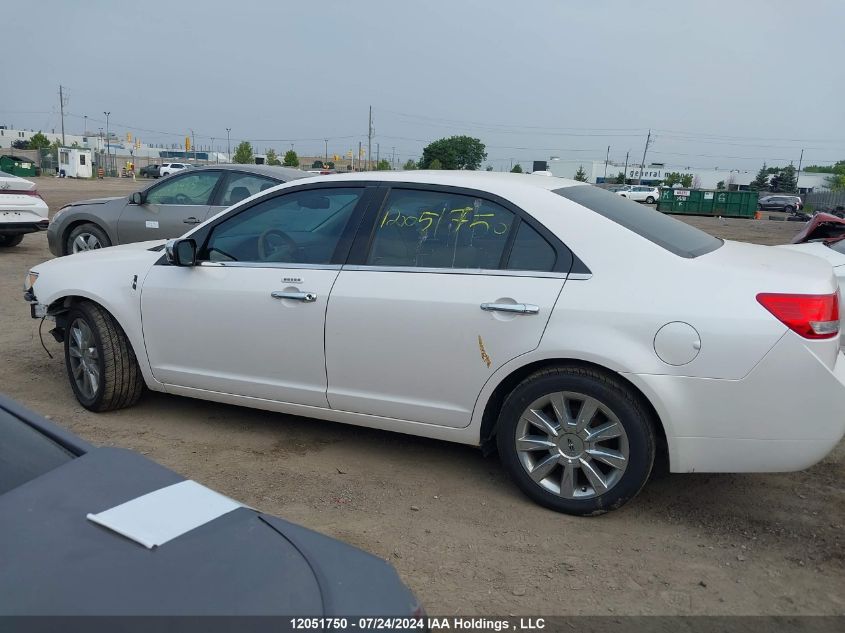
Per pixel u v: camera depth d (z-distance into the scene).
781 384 3.25
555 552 3.35
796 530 3.61
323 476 4.09
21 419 2.35
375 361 3.94
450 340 3.74
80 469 2.10
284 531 1.93
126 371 4.83
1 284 9.34
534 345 3.56
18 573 1.66
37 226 12.14
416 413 3.93
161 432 4.67
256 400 4.40
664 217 4.23
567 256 3.61
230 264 4.37
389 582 1.79
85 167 56.91
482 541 3.43
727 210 49.19
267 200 4.37
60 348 6.51
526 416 3.67
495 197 3.84
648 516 3.71
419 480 4.06
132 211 8.88
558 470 3.74
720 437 3.37
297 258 4.21
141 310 4.62
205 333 4.41
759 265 3.54
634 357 3.39
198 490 2.06
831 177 94.88
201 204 8.52
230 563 1.75
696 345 3.31
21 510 1.89
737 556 3.36
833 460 4.48
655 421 3.53
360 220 4.09
